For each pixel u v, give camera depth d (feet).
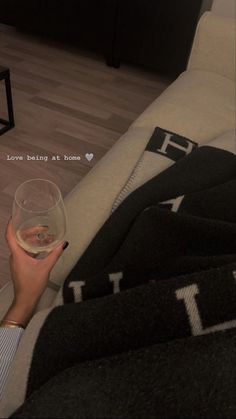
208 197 2.98
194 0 7.22
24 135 6.55
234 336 1.56
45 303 2.60
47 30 9.20
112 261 2.55
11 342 2.01
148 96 8.18
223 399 1.39
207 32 5.61
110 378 1.51
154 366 1.51
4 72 5.91
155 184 3.25
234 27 5.46
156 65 8.51
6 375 1.90
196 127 4.63
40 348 1.87
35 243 2.23
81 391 1.48
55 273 2.77
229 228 2.49
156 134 4.08
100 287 2.43
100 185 3.41
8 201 5.25
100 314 1.87
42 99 7.58
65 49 9.52
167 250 2.58
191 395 1.41
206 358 1.50
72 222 3.07
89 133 6.84
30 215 2.31
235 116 4.99
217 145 3.88
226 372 1.45
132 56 8.61
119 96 8.04
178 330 1.77
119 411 1.41
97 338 1.80
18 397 1.79
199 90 5.32
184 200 2.98
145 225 2.67
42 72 8.51
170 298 1.83
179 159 3.74
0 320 2.40
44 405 1.44
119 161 3.73
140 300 1.85
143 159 3.69
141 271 2.47
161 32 7.94
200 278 1.89
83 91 8.04
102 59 9.32
